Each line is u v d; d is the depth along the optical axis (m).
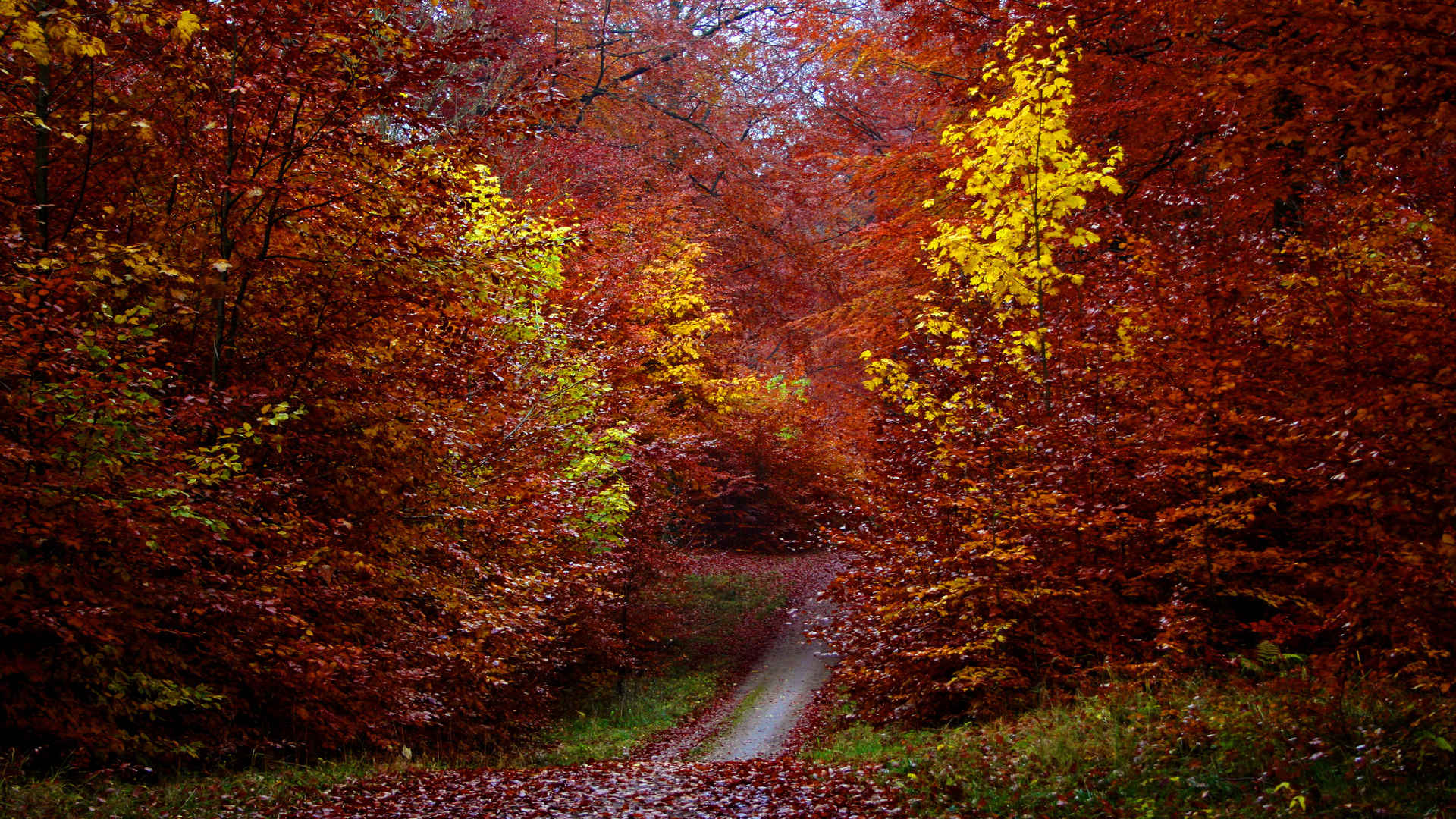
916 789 7.76
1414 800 5.41
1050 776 7.27
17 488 7.22
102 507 7.68
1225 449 9.32
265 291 10.85
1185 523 10.10
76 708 7.90
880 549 12.26
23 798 6.46
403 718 10.80
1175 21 10.44
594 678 19.98
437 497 11.56
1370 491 7.11
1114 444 10.55
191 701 8.61
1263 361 9.38
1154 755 7.08
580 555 16.69
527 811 7.90
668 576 22.89
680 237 27.20
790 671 22.84
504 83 23.31
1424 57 6.18
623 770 10.96
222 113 9.99
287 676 9.30
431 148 10.65
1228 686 8.40
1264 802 5.80
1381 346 7.50
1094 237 11.32
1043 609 10.63
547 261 15.37
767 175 33.78
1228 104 9.89
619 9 33.47
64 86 9.69
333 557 9.96
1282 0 6.86
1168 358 10.00
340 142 10.10
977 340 12.73
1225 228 11.17
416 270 10.73
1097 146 13.45
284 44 9.73
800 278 32.06
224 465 8.47
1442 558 6.73
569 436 15.43
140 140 9.45
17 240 7.80
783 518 34.84
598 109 32.16
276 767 9.79
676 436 23.12
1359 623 7.62
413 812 7.75
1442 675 7.17
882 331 18.66
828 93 29.05
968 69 15.18
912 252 17.34
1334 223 9.63
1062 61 11.74
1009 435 11.01
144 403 7.86
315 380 10.55
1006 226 11.62
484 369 12.37
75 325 7.65
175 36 8.98
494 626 11.73
